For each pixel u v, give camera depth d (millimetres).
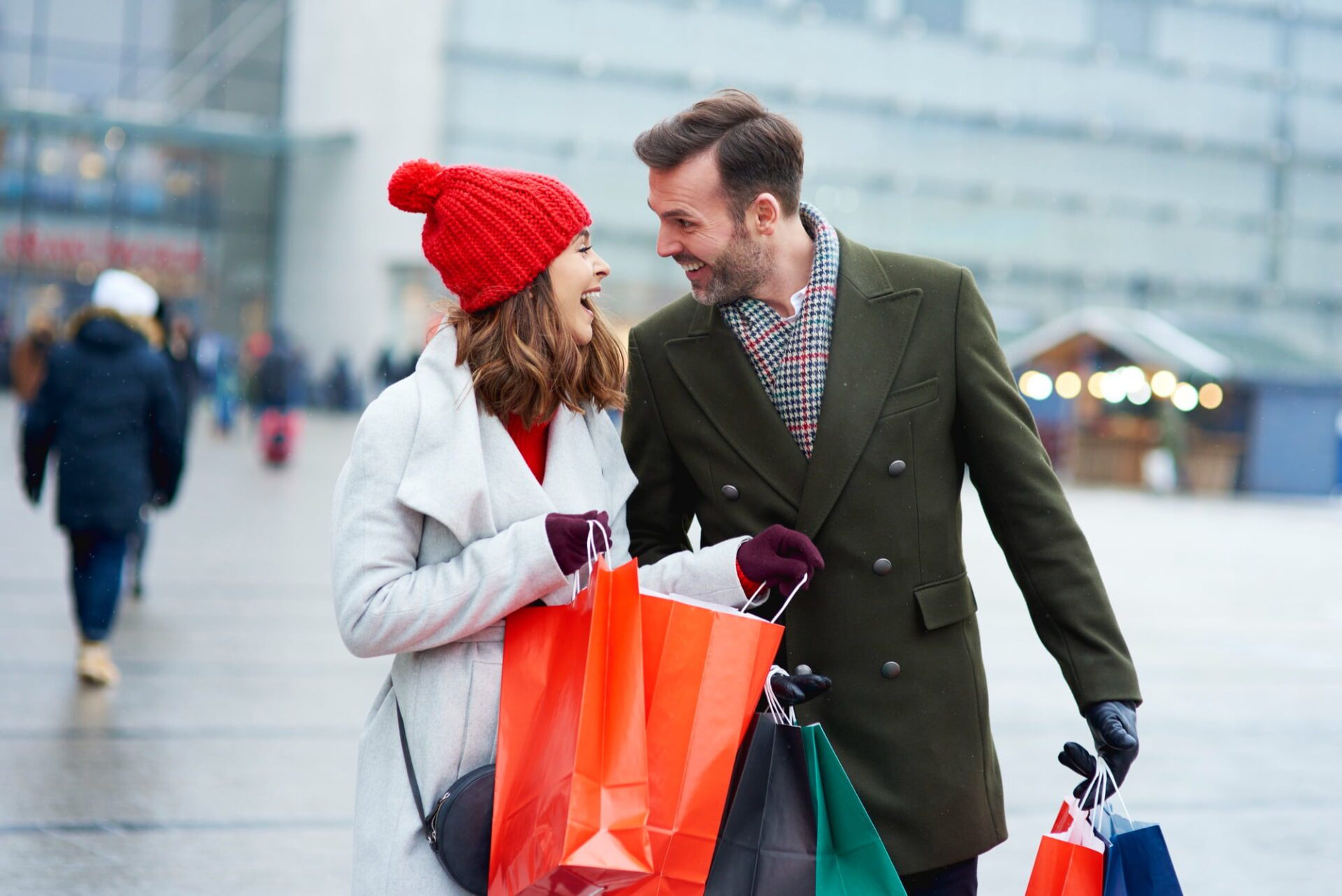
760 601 3404
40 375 31812
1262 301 49625
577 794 2836
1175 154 48562
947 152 46875
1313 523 31016
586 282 3371
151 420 9648
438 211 3303
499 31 45656
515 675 3146
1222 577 19141
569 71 45656
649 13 45469
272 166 53312
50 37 51000
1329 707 10570
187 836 6438
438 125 46219
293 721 8531
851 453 3621
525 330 3291
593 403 3514
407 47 47281
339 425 45188
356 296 50562
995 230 47500
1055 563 3580
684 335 3869
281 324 53562
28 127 50469
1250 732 9648
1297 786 8227
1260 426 40406
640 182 45938
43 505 19250
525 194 3271
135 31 51688
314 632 11359
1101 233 48250
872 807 3570
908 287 3760
